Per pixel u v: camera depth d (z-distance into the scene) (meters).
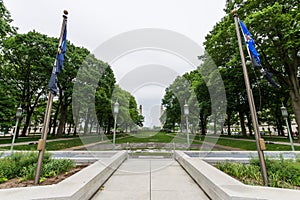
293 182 3.88
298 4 13.22
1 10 13.30
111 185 4.28
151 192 3.83
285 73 16.42
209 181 3.51
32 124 43.00
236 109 21.67
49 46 18.56
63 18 4.96
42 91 23.66
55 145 12.98
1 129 15.95
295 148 10.81
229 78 18.56
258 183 3.95
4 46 17.33
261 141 4.07
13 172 4.35
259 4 13.70
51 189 2.86
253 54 4.84
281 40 12.85
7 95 15.74
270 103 22.45
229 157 6.79
